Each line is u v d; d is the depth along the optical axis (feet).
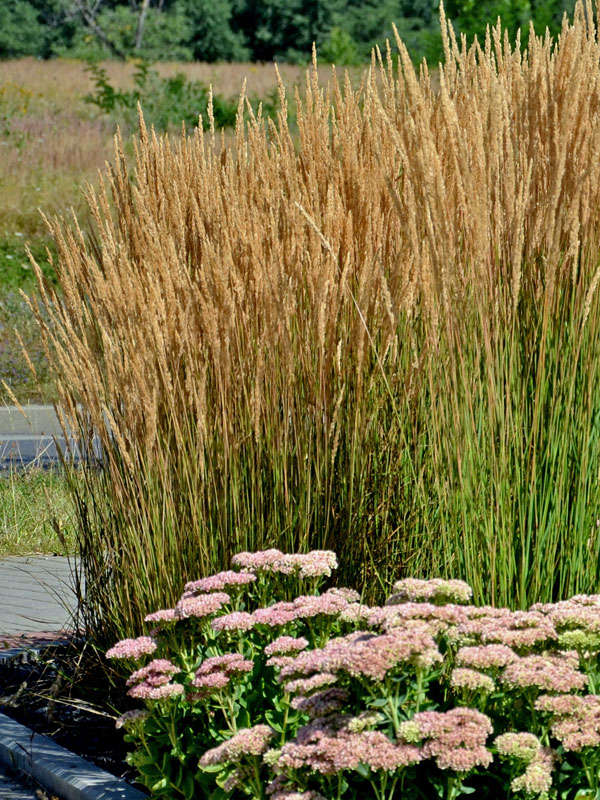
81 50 156.76
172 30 164.96
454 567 12.39
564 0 64.75
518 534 11.93
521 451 11.81
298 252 14.01
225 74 129.90
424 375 12.70
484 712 10.79
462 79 13.76
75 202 67.31
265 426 13.84
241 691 11.80
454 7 67.56
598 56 12.46
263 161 14.87
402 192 13.51
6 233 62.69
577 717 9.91
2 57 166.30
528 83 12.48
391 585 13.42
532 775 9.73
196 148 15.61
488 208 12.05
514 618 10.68
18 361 46.37
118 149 16.12
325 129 14.58
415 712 10.50
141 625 14.34
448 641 10.71
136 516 14.37
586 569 11.87
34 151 79.05
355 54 122.21
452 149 12.01
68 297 15.08
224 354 13.64
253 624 11.91
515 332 11.97
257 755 10.58
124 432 14.56
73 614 18.61
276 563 12.42
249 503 13.94
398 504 13.46
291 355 13.48
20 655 18.03
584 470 11.61
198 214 14.74
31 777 14.43
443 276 11.60
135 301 14.28
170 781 12.12
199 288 14.43
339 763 9.52
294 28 170.81
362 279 13.11
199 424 13.58
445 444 11.97
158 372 14.35
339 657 9.93
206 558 13.67
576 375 11.98
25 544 26.96
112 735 15.28
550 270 11.44
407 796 10.41
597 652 10.67
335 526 13.47
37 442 38.11
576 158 11.85
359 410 13.37
